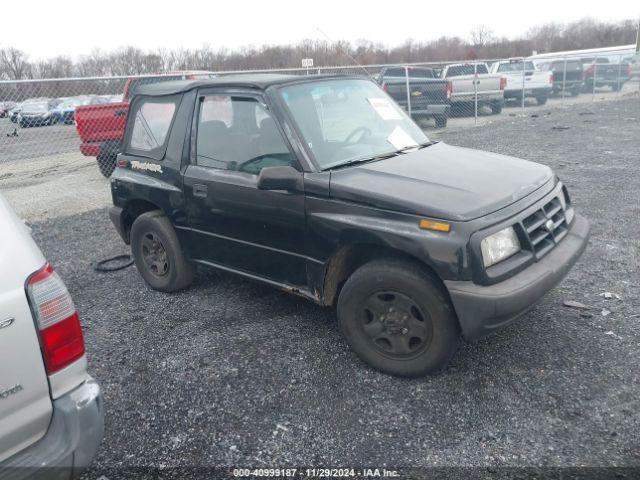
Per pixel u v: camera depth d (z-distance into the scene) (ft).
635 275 15.35
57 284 6.92
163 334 13.71
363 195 10.76
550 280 10.42
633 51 79.66
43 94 35.45
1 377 6.23
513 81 67.26
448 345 10.38
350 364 11.78
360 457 9.02
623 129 43.80
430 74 59.41
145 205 16.14
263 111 12.49
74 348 7.02
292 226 11.96
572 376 10.78
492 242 9.96
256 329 13.64
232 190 12.90
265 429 9.87
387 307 10.91
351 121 13.35
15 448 6.53
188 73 33.81
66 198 31.07
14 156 35.76
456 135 45.88
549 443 9.02
